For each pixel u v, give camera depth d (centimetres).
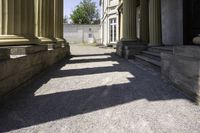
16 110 383
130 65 1011
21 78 530
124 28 1434
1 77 410
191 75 447
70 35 4250
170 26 1312
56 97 467
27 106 405
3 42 524
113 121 336
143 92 511
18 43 566
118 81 638
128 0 1400
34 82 616
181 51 512
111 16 2903
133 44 1384
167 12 1359
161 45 1188
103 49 2452
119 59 1302
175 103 425
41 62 741
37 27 949
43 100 444
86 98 461
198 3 953
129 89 541
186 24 1080
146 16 1454
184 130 304
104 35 3384
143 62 1054
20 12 578
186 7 1077
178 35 1190
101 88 550
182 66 501
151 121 335
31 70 618
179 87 523
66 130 305
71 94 492
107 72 800
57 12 1375
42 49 756
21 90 521
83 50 2233
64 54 1386
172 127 313
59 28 1390
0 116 354
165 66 654
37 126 317
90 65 1007
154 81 639
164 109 390
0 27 537
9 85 453
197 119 342
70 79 664
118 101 439
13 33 560
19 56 518
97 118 348
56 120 340
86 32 4266
